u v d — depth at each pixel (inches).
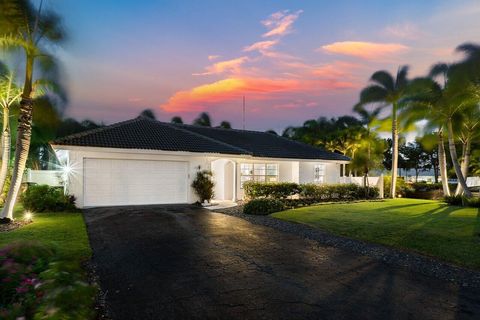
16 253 217.9
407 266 278.2
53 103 582.9
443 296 211.3
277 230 425.7
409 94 957.2
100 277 236.5
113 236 370.6
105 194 608.7
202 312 180.7
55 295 157.8
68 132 1432.1
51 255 240.7
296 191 787.4
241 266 268.5
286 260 289.7
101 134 652.7
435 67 880.3
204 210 593.9
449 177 1966.0
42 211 540.1
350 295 209.9
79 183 585.0
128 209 579.5
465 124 957.2
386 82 1042.7
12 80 513.3
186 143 706.8
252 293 210.1
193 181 685.9
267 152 840.3
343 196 893.2
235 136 971.9
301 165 901.2
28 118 476.7
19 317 142.1
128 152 613.9
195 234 387.2
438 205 737.6
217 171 822.5
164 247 325.1
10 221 447.8
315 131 1765.5
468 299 206.8
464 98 808.3
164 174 660.7
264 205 576.7
